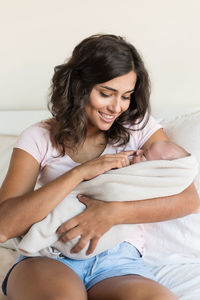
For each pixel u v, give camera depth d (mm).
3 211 1240
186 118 1710
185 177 1284
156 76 2182
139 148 1472
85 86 1280
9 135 2137
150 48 2164
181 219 1462
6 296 1331
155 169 1278
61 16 2281
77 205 1259
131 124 1457
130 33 2184
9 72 2428
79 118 1324
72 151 1418
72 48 2305
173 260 1460
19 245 1221
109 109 1284
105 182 1266
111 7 2189
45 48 2344
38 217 1214
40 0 2291
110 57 1221
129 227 1304
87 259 1289
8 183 1321
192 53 2109
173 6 2086
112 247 1318
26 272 1183
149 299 1058
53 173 1407
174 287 1311
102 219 1232
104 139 1443
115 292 1132
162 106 2189
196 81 2133
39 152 1395
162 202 1289
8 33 2373
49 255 1271
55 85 1383
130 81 1253
